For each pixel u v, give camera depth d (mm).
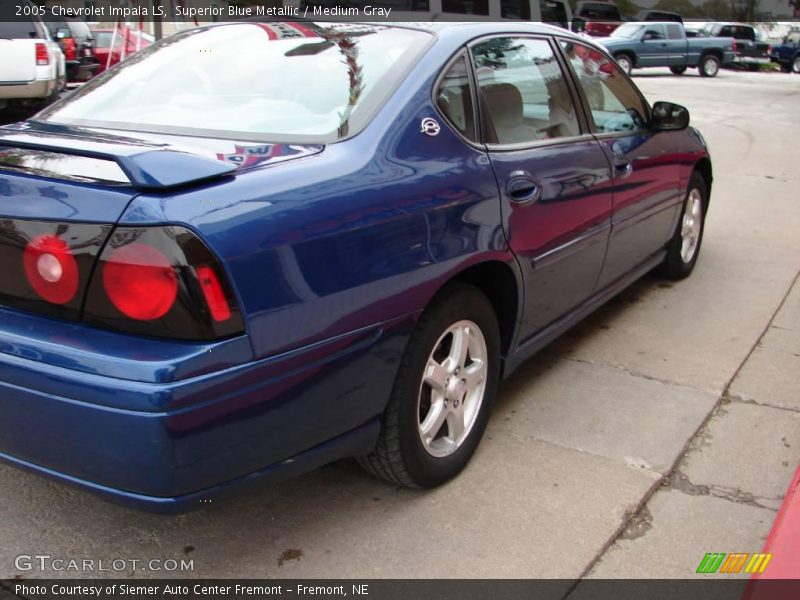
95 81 3170
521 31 3410
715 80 24969
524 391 3641
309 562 2451
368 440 2475
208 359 1891
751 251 6074
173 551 2490
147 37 12539
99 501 2723
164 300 1870
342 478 2908
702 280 5355
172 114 2773
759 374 3875
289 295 2059
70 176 2002
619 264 4051
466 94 2889
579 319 3717
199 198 1943
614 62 4227
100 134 2559
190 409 1885
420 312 2480
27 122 2910
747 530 2646
